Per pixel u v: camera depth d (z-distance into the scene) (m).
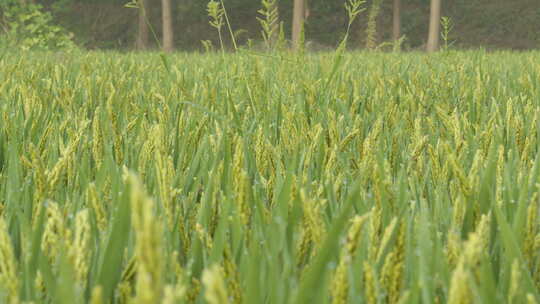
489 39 39.91
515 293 0.82
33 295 0.90
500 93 3.68
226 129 1.77
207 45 5.63
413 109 2.87
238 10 41.38
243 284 0.97
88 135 2.06
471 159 1.90
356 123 2.24
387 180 1.16
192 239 1.22
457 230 1.14
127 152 1.80
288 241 1.00
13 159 1.42
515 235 1.09
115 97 3.01
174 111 2.78
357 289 0.84
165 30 27.89
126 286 0.89
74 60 7.00
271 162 1.69
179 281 0.89
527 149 1.83
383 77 4.45
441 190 1.50
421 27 41.44
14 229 1.20
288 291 0.82
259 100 2.93
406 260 1.04
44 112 2.51
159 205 1.28
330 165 1.60
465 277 0.66
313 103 2.88
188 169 1.67
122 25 40.91
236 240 1.07
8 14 16.59
